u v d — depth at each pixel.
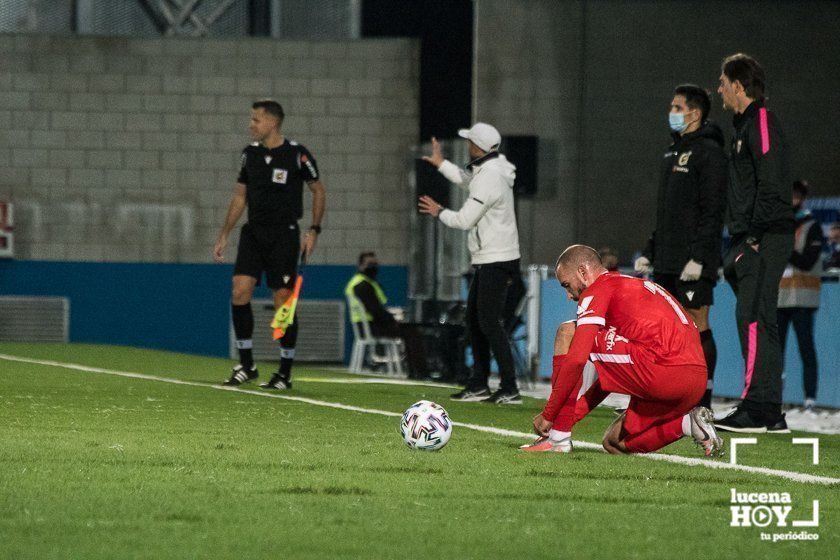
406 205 63.12
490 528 11.14
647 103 61.00
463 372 41.69
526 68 61.25
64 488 12.70
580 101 61.06
